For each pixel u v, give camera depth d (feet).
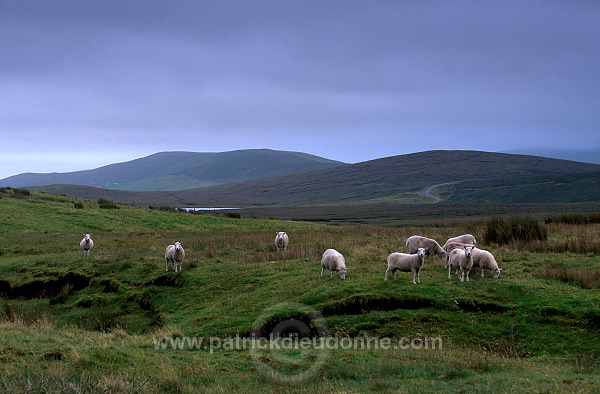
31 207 154.81
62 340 37.58
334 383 28.37
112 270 71.00
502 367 30.94
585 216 111.14
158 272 66.39
